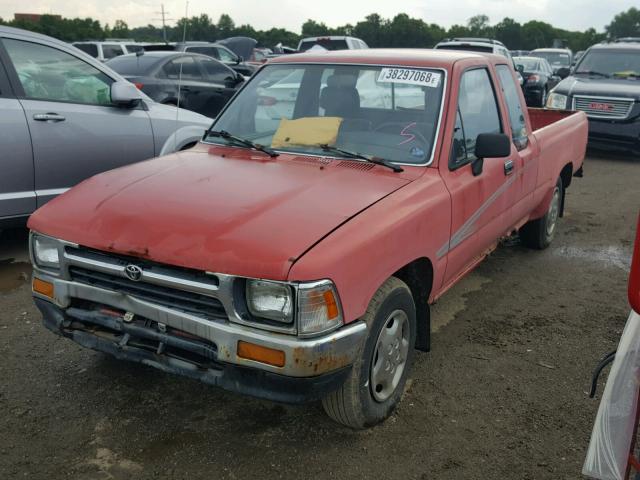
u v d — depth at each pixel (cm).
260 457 291
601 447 208
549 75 2048
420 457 295
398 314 311
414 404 338
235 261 250
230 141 395
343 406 288
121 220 282
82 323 303
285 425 315
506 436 314
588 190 896
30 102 518
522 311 469
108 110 573
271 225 268
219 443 300
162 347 278
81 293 291
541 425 324
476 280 530
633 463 202
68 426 309
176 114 633
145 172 340
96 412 321
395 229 291
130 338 287
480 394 351
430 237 329
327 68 400
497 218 434
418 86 375
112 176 339
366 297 274
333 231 267
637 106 1096
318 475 280
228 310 255
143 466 282
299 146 370
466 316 457
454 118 369
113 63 1075
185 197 297
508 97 471
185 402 332
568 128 600
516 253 606
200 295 262
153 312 271
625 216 754
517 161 455
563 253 609
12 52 514
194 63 1096
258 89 418
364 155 354
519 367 383
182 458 288
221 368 267
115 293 281
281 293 248
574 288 518
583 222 725
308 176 328
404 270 333
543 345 414
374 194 310
